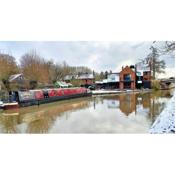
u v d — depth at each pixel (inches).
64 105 358.6
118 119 252.8
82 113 292.4
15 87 339.0
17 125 252.2
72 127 240.2
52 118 277.7
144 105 285.0
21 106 334.3
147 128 226.4
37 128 241.9
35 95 360.8
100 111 289.7
